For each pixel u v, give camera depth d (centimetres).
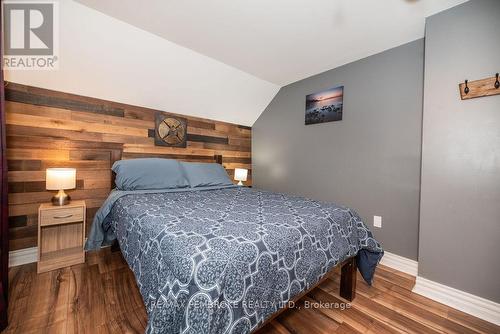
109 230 192
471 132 148
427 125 166
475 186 147
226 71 262
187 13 166
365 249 161
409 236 201
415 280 183
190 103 292
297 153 303
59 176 187
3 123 126
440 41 160
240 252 86
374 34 192
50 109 207
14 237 190
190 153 312
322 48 216
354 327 129
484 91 141
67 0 154
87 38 182
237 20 175
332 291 165
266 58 238
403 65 205
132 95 248
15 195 190
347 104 247
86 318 129
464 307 147
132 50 203
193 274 75
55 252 197
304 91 292
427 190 167
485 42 143
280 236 104
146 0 153
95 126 233
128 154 256
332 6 158
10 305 138
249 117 359
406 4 154
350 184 244
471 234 148
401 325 131
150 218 123
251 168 381
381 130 220
